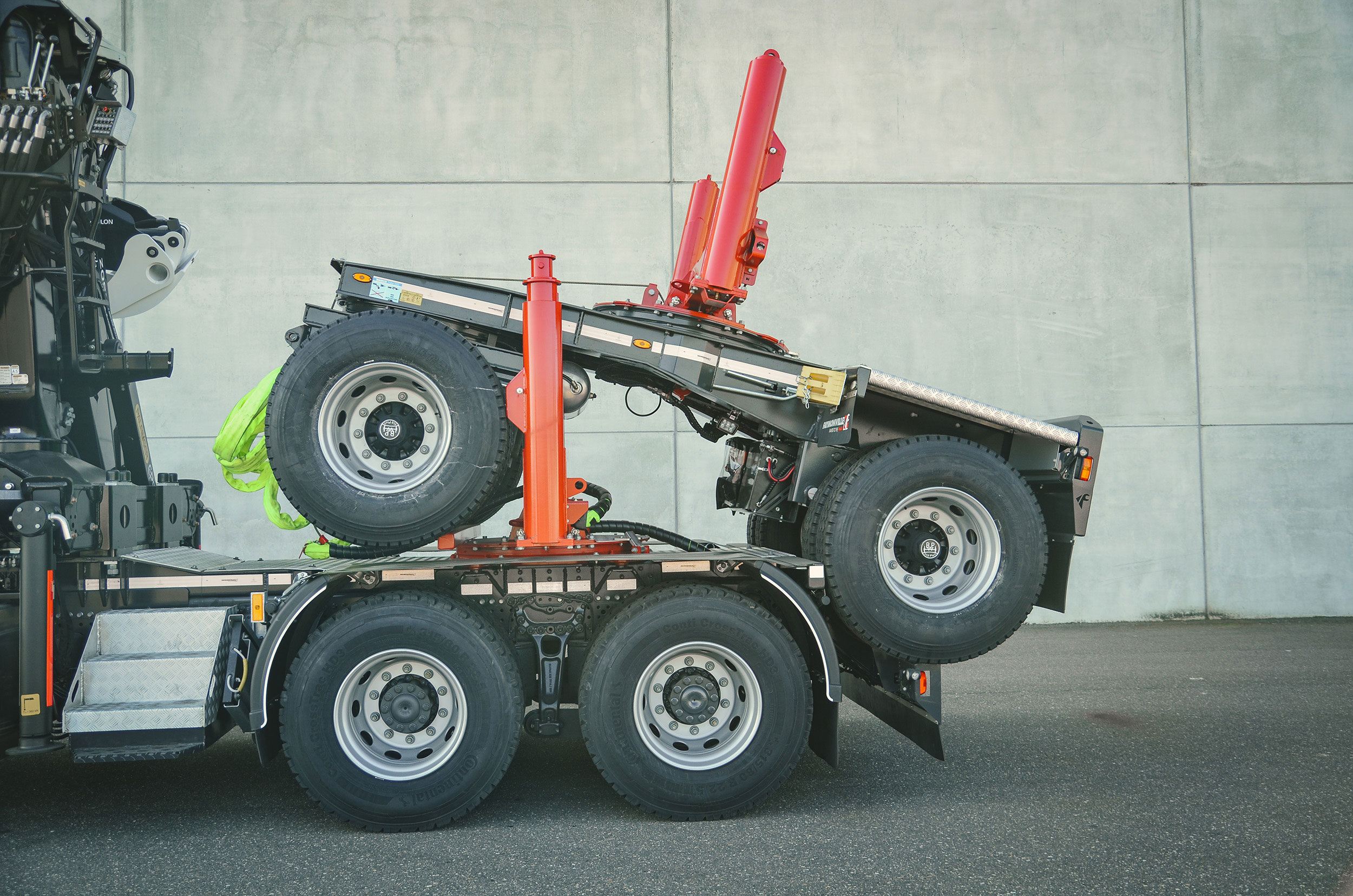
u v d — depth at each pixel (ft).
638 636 11.05
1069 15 28.89
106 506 11.98
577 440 27.14
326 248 26.86
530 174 27.40
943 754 12.18
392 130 27.17
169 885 9.23
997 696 18.57
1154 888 8.98
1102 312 28.55
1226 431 28.66
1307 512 28.63
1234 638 25.36
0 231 12.00
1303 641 24.94
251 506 26.30
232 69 26.89
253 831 10.96
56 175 12.29
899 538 12.59
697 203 15.74
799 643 12.10
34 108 11.82
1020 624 12.24
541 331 11.93
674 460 27.25
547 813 11.55
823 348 27.86
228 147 26.73
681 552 12.47
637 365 12.75
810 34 28.27
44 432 12.43
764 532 16.81
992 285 28.35
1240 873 9.36
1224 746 14.65
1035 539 12.31
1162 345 28.63
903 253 28.19
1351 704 17.57
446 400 11.50
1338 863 9.62
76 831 11.01
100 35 12.50
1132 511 28.37
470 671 10.91
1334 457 28.78
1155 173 28.89
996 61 28.71
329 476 11.35
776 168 15.01
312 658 10.77
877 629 11.97
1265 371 28.81
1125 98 28.94
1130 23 29.01
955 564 12.63
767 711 11.16
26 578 10.59
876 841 10.36
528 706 11.90
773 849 10.12
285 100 26.96
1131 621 28.30
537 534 11.80
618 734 10.98
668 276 27.55
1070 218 28.63
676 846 10.25
